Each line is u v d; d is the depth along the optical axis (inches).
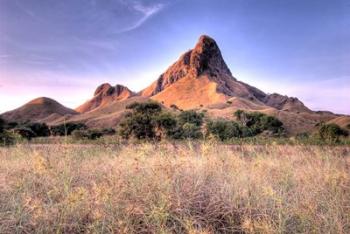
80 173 194.1
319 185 167.3
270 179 180.7
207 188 157.6
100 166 208.7
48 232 121.8
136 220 129.9
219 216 141.3
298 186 172.6
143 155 194.2
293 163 240.1
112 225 119.7
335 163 225.5
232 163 207.9
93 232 118.0
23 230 123.9
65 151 240.2
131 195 145.8
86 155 254.4
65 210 129.0
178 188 145.9
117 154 255.4
